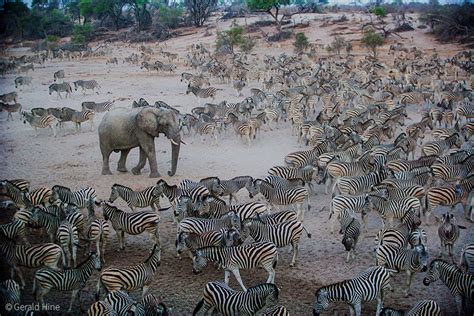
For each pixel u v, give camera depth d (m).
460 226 15.57
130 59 59.59
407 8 88.44
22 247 12.64
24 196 16.38
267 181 17.00
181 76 45.44
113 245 15.34
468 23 58.78
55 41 79.62
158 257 12.59
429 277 11.86
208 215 15.43
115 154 24.42
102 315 10.33
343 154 20.17
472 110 26.44
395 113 26.58
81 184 20.22
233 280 13.23
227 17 91.25
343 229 14.54
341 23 72.44
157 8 112.69
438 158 19.09
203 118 26.28
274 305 10.77
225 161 22.59
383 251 12.45
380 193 15.56
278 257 14.32
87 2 88.31
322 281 13.03
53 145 25.92
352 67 44.59
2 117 32.59
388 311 10.38
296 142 25.22
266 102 33.78
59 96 37.84
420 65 42.56
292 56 53.16
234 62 48.00
